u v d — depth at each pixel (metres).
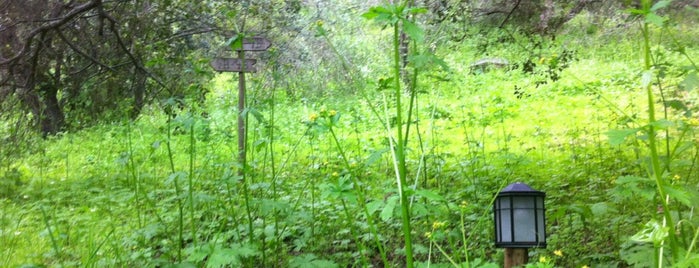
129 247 5.63
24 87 9.73
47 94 10.41
